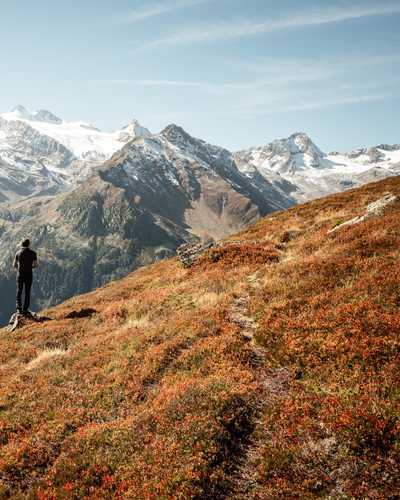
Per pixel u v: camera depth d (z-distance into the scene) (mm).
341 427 10531
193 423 11812
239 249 29250
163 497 9820
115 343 19812
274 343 15680
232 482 10180
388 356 12719
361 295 16328
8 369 19922
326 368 13281
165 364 16312
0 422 14438
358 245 20875
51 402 15648
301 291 18531
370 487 9055
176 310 22047
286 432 11109
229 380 13539
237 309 19672
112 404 14844
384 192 35594
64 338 22891
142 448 11750
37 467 12258
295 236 31000
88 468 11398
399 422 10062
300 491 9445
